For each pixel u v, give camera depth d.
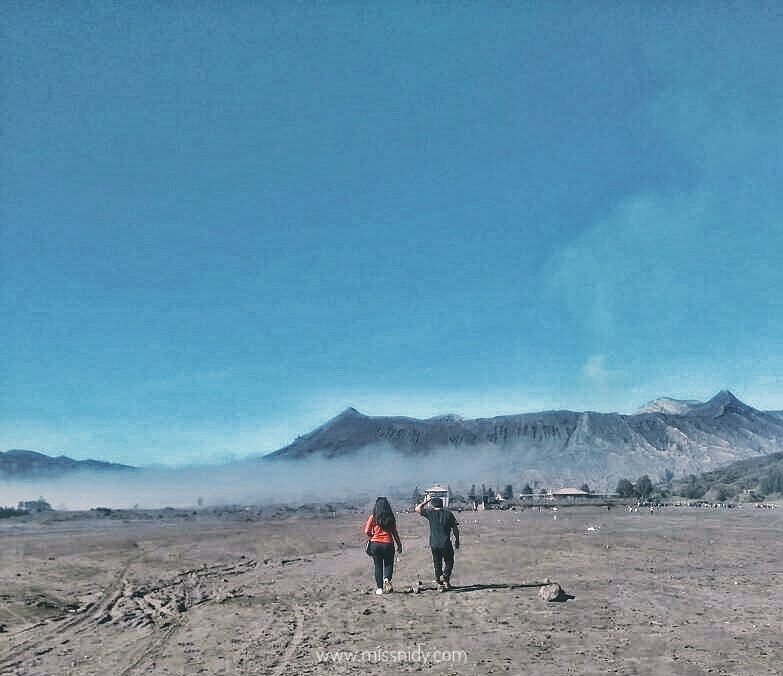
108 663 11.75
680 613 14.73
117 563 29.03
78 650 12.84
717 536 41.47
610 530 49.19
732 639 12.41
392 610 15.31
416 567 24.50
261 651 12.05
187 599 19.41
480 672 10.48
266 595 19.05
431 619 14.21
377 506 17.97
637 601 16.14
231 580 23.47
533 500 176.88
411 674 10.43
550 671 10.49
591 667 10.67
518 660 11.09
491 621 13.94
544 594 16.14
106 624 15.35
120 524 79.38
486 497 150.75
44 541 42.59
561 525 58.91
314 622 14.38
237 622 14.69
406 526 57.94
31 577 23.62
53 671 11.37
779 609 15.25
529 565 24.16
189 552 34.28
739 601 16.27
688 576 21.09
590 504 156.12
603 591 17.72
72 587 21.78
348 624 14.02
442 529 17.98
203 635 13.56
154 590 21.20
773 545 34.19
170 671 11.05
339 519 86.38
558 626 13.46
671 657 11.21
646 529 50.59
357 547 38.12
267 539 44.12
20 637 13.99
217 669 11.02
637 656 11.29
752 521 67.50
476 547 30.75
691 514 94.25
